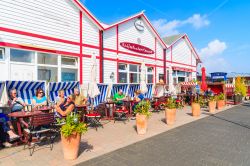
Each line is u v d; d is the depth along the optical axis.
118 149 5.98
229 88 21.47
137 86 14.36
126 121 9.97
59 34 11.25
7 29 9.27
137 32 16.42
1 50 9.23
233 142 6.75
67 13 11.64
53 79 11.11
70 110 7.07
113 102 10.23
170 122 9.33
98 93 9.96
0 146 6.15
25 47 9.82
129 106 10.91
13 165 4.89
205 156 5.50
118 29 14.81
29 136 6.24
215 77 25.62
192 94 17.09
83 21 12.46
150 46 17.75
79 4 12.07
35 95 8.85
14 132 6.62
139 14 16.19
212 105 13.48
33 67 10.26
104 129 8.38
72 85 10.17
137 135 7.50
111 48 14.28
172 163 5.04
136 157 5.39
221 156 5.51
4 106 7.07
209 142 6.73
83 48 12.45
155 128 8.61
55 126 6.95
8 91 8.13
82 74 12.36
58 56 11.30
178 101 14.33
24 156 5.45
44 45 10.59
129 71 15.84
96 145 6.34
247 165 4.94
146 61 17.33
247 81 29.84
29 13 10.02
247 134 7.77
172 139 7.04
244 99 22.89
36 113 6.36
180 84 18.53
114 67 14.50
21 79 9.81
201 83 19.11
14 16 9.50
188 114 12.45
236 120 10.62
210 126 9.11
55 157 5.38
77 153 5.34
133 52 16.06
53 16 10.98
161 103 13.12
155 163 5.02
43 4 10.56
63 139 5.18
